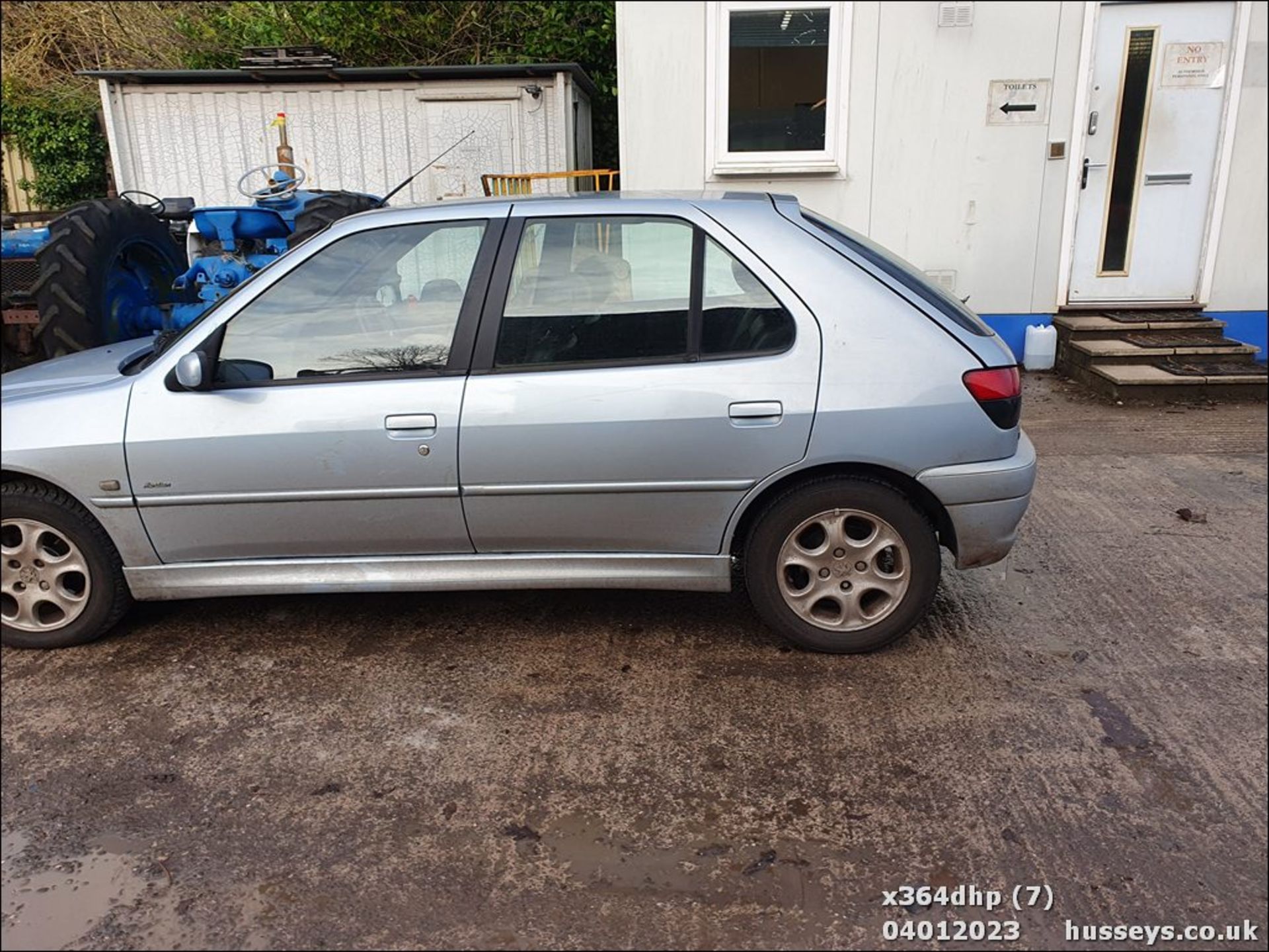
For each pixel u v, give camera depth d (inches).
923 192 309.0
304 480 133.0
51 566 140.9
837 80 301.3
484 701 130.3
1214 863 98.8
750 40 300.4
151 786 113.5
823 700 129.3
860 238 145.5
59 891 97.3
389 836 104.7
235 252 229.8
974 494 131.5
